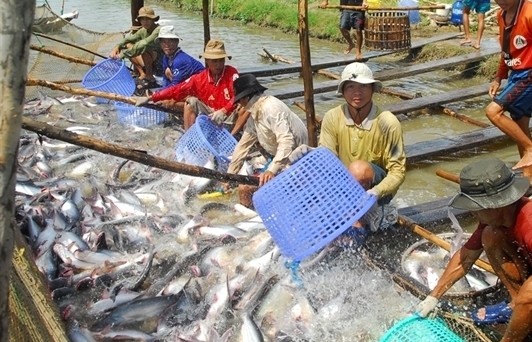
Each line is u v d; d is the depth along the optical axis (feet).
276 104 18.33
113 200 20.36
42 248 17.34
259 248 17.06
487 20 49.19
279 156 17.78
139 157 15.29
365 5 39.91
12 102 5.92
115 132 27.78
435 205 19.43
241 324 14.23
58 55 29.84
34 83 19.77
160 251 17.75
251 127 19.89
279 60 45.50
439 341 11.41
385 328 13.73
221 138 23.67
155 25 33.65
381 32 41.98
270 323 14.15
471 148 25.17
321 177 14.32
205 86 24.39
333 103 33.71
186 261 16.58
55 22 37.24
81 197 20.75
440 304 13.28
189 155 21.93
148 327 14.43
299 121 18.86
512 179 11.23
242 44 53.21
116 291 15.44
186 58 27.66
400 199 21.11
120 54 32.53
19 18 5.77
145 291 15.52
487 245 12.16
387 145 16.01
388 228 17.12
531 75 18.02
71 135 14.10
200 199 21.48
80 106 31.99
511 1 17.69
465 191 11.44
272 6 63.67
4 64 5.81
